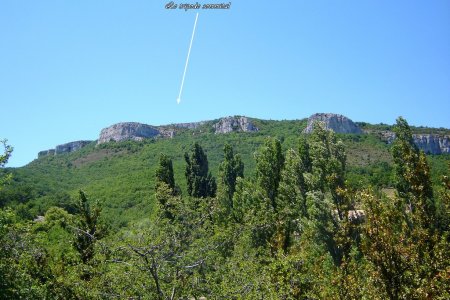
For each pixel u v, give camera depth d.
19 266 12.58
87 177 111.19
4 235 12.58
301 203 33.84
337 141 31.30
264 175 38.16
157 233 12.94
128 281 11.68
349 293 11.54
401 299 9.97
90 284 12.62
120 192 78.06
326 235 26.81
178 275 12.09
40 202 60.75
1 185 14.14
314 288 15.09
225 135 143.75
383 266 10.06
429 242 10.56
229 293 12.22
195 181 51.75
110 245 12.33
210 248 13.82
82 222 19.75
